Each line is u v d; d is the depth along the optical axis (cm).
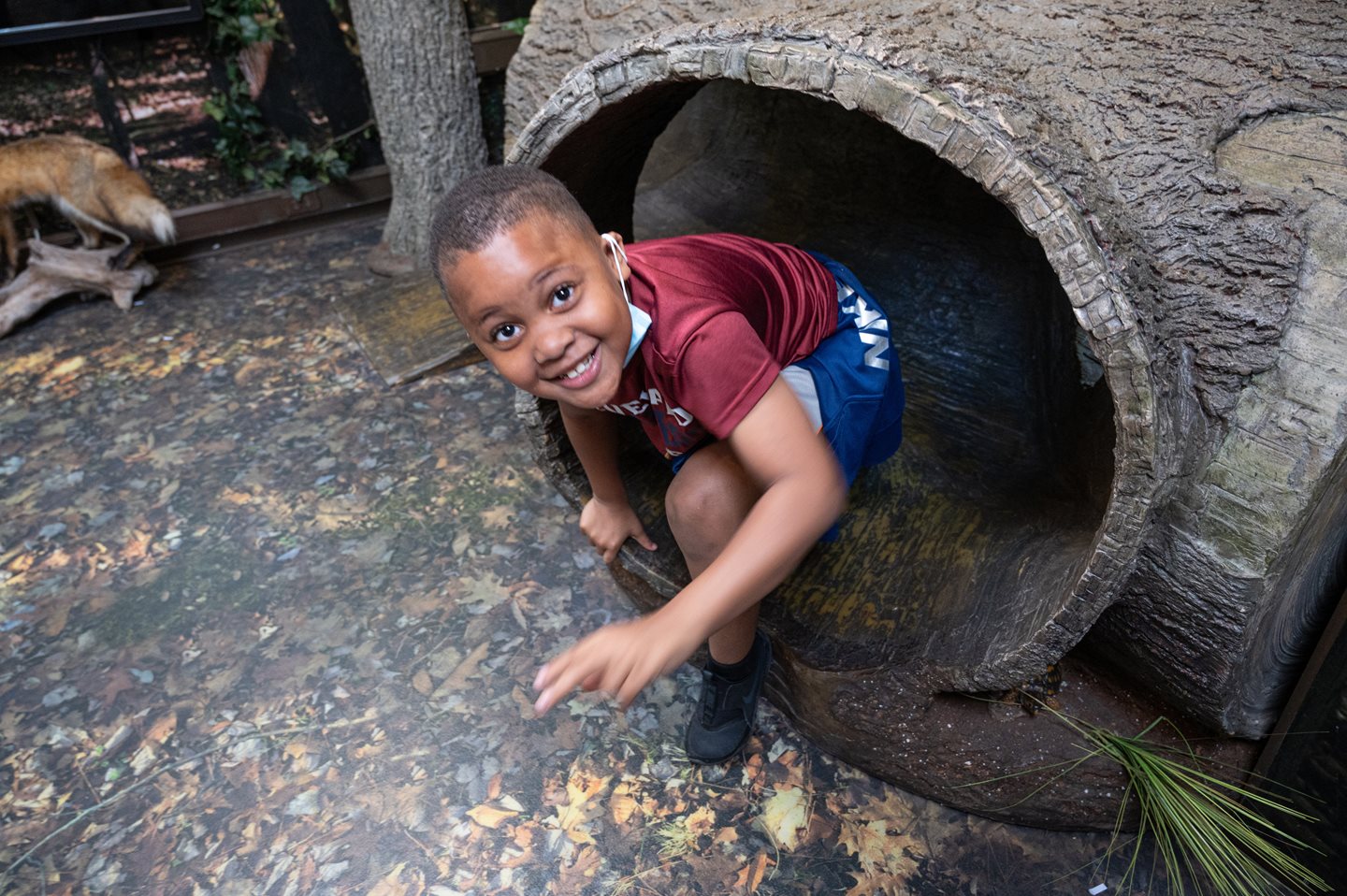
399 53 367
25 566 252
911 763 175
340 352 348
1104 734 166
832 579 204
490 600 231
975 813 176
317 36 436
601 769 189
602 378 109
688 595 103
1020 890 164
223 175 446
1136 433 123
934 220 311
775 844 173
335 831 179
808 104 351
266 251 447
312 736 199
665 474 225
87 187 376
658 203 369
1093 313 120
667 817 179
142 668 219
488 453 286
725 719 186
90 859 177
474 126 394
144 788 190
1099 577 133
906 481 236
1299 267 125
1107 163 129
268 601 236
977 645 167
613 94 160
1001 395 267
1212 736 166
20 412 322
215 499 273
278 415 312
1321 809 149
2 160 364
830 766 188
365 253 436
